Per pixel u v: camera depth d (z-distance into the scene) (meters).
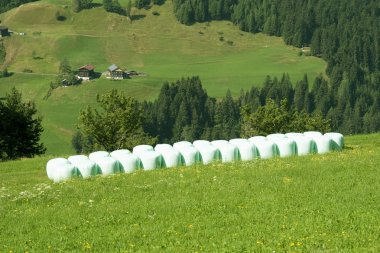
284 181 46.09
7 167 66.00
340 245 30.44
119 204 42.69
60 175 55.62
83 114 101.50
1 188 52.31
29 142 93.75
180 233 34.72
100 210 41.38
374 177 45.91
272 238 32.41
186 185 47.25
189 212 39.38
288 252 29.73
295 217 36.38
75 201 44.75
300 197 41.06
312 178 46.62
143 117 104.94
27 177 58.69
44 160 69.88
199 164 57.00
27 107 95.00
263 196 41.94
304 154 60.12
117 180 50.91
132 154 59.12
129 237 34.53
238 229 34.72
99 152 63.62
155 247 32.16
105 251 32.41
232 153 59.91
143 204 42.19
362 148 62.66
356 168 49.34
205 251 30.94
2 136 90.62
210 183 47.28
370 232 32.38
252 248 30.78
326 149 61.25
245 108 120.31
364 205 38.16
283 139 61.28
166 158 58.81
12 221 40.09
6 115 91.50
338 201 39.47
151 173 53.31
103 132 100.88
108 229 36.75
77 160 60.22
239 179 48.06
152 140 106.94
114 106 102.88
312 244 30.78
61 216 40.56
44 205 44.31
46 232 36.88
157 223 37.31
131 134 103.94
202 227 35.81
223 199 42.00
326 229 33.44
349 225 33.91
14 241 35.31
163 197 44.03
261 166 52.78
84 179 53.00
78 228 37.59
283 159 56.22
